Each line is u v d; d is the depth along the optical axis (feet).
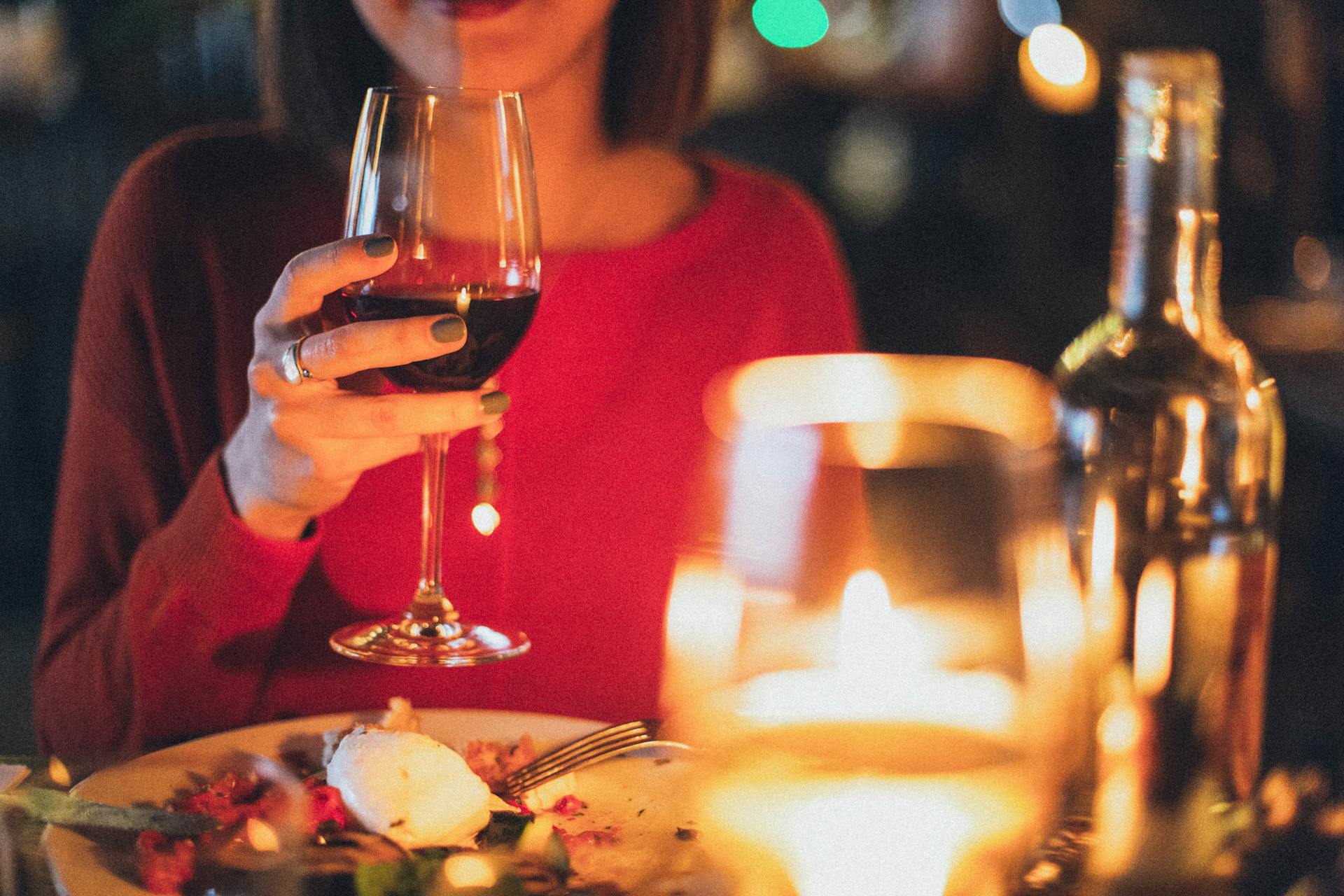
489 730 2.49
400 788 2.09
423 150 2.43
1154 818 1.97
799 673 1.92
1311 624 5.41
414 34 3.14
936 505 1.89
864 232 11.82
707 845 1.95
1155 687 2.07
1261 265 9.48
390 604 3.29
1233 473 2.11
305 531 2.80
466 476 3.38
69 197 10.46
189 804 1.86
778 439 1.92
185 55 10.28
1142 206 2.17
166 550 2.80
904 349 11.59
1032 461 1.92
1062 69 9.96
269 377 2.46
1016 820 1.88
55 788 1.96
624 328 3.49
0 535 10.39
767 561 1.92
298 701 3.25
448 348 2.34
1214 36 10.12
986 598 1.90
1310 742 2.41
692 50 3.69
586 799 2.29
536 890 2.04
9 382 10.33
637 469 3.46
